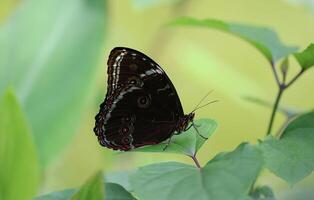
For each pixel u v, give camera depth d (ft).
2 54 4.31
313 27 5.54
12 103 3.66
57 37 4.33
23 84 4.25
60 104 4.23
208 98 5.49
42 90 4.24
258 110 5.32
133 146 3.34
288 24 5.58
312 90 5.31
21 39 4.33
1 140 3.70
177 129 3.17
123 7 5.19
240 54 5.82
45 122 4.20
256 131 5.39
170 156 4.32
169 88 3.30
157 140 3.18
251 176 2.88
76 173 4.86
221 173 2.90
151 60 3.31
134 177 2.94
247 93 4.50
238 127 5.41
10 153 3.71
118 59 3.29
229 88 4.54
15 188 3.74
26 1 4.40
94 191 2.96
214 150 5.43
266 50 3.32
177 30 5.41
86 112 4.43
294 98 5.38
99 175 2.94
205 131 3.15
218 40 5.80
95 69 4.28
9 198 3.75
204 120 3.18
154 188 2.91
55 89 4.25
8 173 3.72
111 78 3.30
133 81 3.31
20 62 4.30
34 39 4.33
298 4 4.34
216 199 2.87
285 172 2.99
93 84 4.26
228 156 2.93
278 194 3.93
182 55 4.73
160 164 2.97
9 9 5.26
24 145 3.70
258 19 5.68
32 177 3.74
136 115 3.33
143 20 5.18
